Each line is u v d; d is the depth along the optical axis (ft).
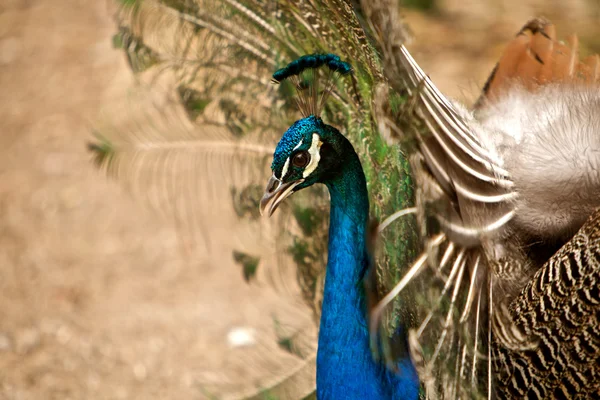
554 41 26.43
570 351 20.88
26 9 70.74
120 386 34.58
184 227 44.96
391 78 18.25
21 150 52.70
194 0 28.96
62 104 56.59
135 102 41.60
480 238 20.12
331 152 20.75
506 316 21.29
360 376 21.49
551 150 23.48
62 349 36.73
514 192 22.56
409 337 20.53
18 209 47.24
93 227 45.68
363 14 18.84
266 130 28.63
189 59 29.60
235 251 30.83
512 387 21.17
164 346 36.88
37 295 40.42
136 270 42.42
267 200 20.80
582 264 21.59
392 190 20.65
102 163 30.81
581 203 23.43
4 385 34.22
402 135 18.53
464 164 19.97
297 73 20.80
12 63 62.75
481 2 59.93
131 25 30.45
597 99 24.70
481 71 50.75
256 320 38.01
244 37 27.94
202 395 33.65
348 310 21.48
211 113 29.43
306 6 24.20
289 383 28.50
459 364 19.72
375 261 21.30
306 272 28.07
